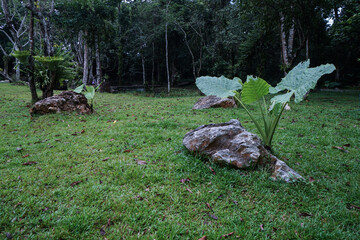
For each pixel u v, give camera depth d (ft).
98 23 58.44
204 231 6.79
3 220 6.88
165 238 6.40
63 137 15.81
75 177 9.81
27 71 29.78
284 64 41.27
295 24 37.86
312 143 15.17
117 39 91.97
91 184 9.21
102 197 8.28
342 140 15.69
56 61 26.99
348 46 55.21
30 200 7.98
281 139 15.71
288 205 8.24
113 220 7.16
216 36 58.95
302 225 7.09
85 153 12.69
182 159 11.58
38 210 7.52
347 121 21.74
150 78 126.93
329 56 67.21
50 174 10.20
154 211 7.54
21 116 22.94
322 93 55.42
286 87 11.66
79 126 18.89
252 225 7.16
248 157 10.46
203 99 30.91
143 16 79.71
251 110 27.35
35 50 30.73
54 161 11.58
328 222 7.29
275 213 7.83
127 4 84.89
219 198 8.56
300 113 25.96
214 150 11.43
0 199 8.01
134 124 19.44
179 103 35.01
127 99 42.70
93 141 14.87
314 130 18.28
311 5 34.88
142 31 84.79
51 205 7.79
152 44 90.94
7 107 27.86
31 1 28.37
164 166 10.98
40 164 11.37
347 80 74.33
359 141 15.44
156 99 43.86
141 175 9.93
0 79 90.17
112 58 106.42
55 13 55.31
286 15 36.81
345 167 11.46
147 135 15.94
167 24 71.10
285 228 7.04
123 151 13.04
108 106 31.78
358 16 34.30
